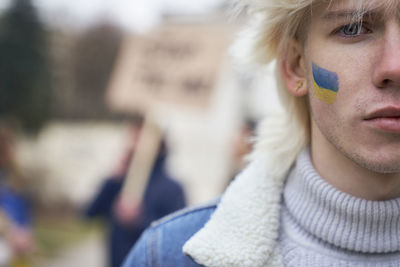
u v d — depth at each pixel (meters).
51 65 13.52
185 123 8.26
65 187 11.52
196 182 8.17
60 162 12.63
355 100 1.15
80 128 13.69
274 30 1.36
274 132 1.43
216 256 1.28
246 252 1.27
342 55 1.18
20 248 3.71
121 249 3.74
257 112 6.79
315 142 1.32
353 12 1.16
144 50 4.44
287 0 1.28
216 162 7.98
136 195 3.77
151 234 1.46
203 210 1.45
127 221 3.71
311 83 1.27
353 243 1.22
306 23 1.29
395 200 1.21
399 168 1.12
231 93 6.86
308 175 1.29
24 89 12.55
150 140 3.94
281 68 1.39
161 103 4.31
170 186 3.72
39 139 12.84
